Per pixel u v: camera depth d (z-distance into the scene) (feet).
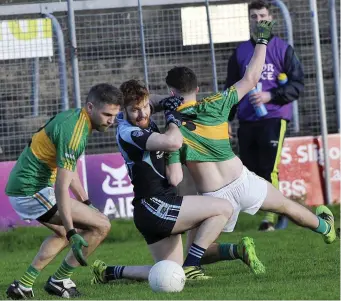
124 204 108.99
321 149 112.68
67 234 56.03
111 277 65.57
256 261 63.57
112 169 108.78
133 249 92.99
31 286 59.52
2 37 105.81
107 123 57.36
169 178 60.64
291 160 112.27
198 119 64.54
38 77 107.86
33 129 108.27
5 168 106.52
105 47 109.91
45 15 107.45
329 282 58.95
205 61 111.24
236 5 109.09
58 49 106.63
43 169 58.29
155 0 109.60
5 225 106.52
